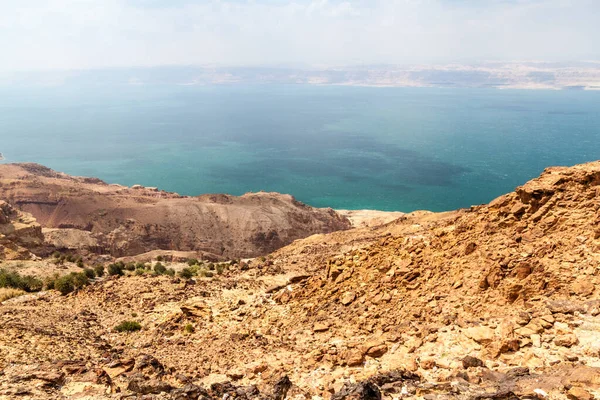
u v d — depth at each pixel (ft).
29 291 156.25
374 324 69.10
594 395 37.17
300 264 150.41
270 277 133.49
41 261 239.91
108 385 56.18
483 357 50.47
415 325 62.69
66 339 85.87
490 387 42.96
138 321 107.55
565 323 50.01
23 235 310.45
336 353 63.10
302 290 98.89
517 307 57.00
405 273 77.30
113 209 521.24
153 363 66.13
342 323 74.74
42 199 532.32
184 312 105.29
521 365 47.16
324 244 206.69
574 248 59.67
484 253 68.44
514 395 39.91
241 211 535.19
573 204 65.10
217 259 394.73
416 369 52.44
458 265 70.69
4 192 539.29
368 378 51.37
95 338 93.91
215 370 69.46
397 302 72.08
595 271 55.21
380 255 89.15
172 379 63.26
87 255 379.76
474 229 75.87
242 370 66.28
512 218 71.00
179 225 505.25
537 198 69.31
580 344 46.44
